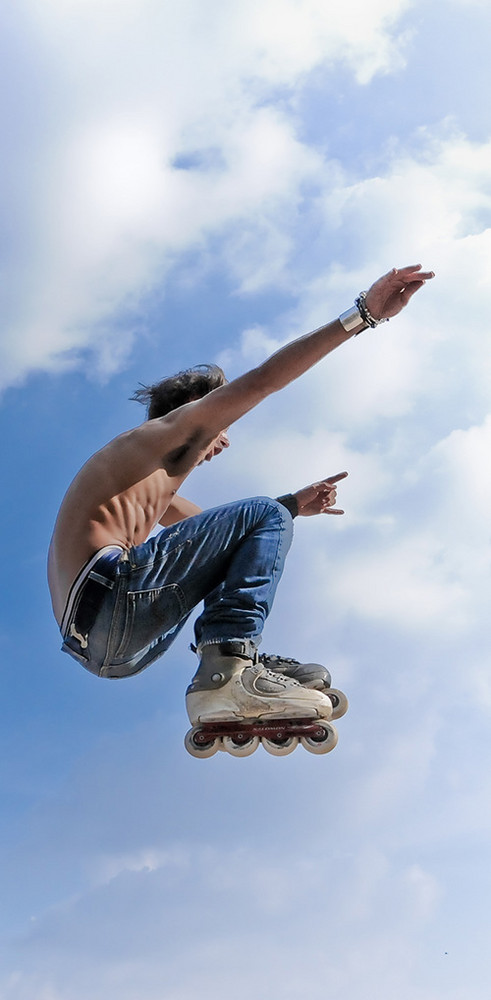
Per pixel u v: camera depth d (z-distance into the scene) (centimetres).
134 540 325
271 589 328
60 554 321
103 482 322
